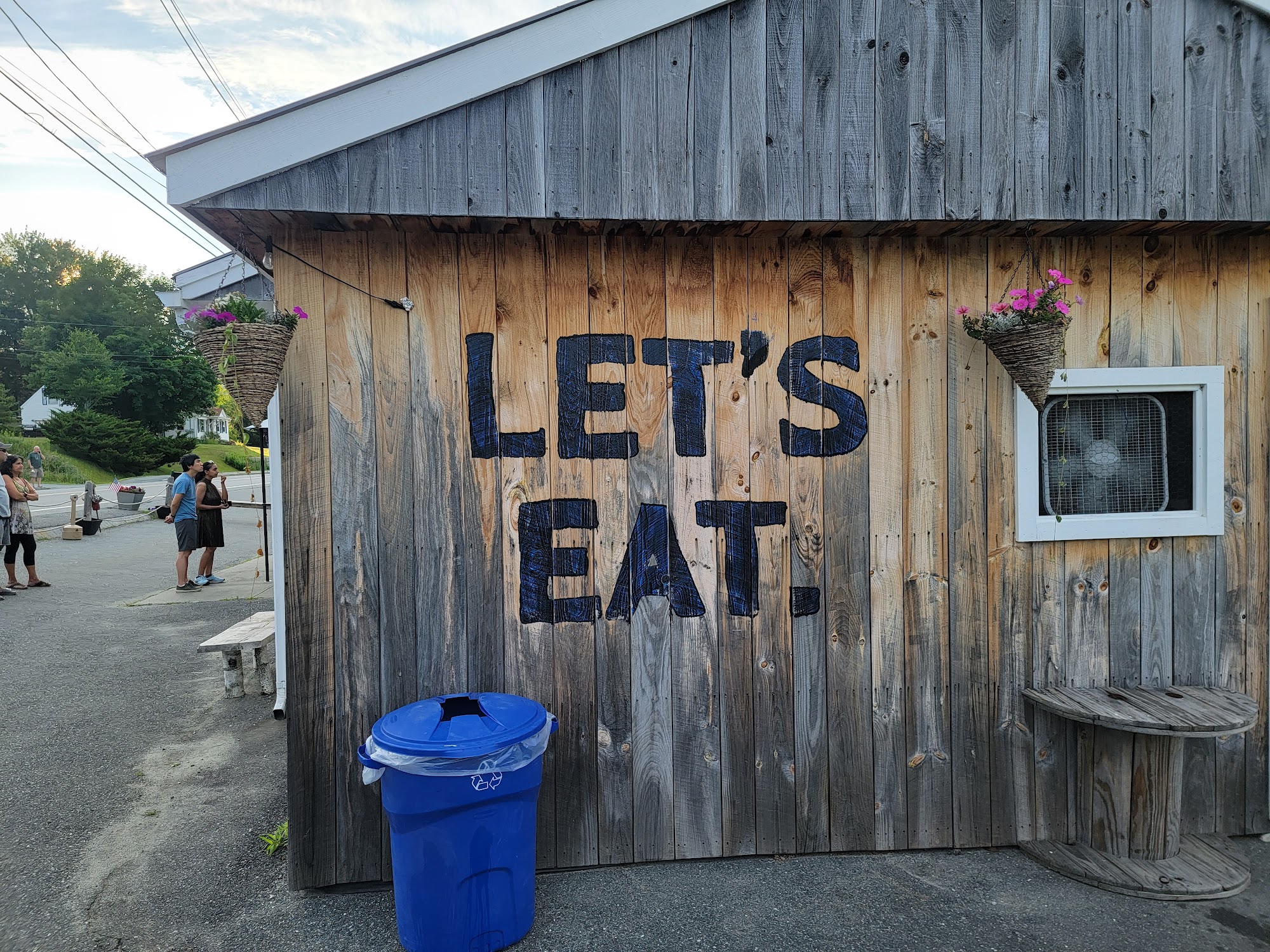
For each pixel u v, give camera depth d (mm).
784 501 2848
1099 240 2918
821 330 2844
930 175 2619
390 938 2418
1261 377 3002
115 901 2621
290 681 2645
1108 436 3002
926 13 2619
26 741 4070
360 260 2650
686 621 2820
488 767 2252
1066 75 2660
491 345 2713
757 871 2787
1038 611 2953
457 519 2717
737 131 2561
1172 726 2512
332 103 2385
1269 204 2725
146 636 6332
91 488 13555
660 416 2791
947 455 2900
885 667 2898
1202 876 2662
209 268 5527
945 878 2742
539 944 2367
